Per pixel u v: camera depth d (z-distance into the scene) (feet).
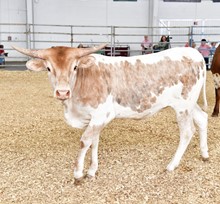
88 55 10.19
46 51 9.93
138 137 16.29
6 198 10.44
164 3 63.00
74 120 11.21
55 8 62.44
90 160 12.59
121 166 12.84
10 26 62.80
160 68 11.39
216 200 10.35
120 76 11.02
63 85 9.40
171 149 14.69
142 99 11.28
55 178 11.83
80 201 10.28
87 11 63.16
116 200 10.34
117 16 63.72
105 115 10.91
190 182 11.55
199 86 12.07
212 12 63.41
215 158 13.66
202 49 46.24
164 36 48.96
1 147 15.01
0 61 51.37
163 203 10.18
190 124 12.32
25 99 25.73
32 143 15.55
